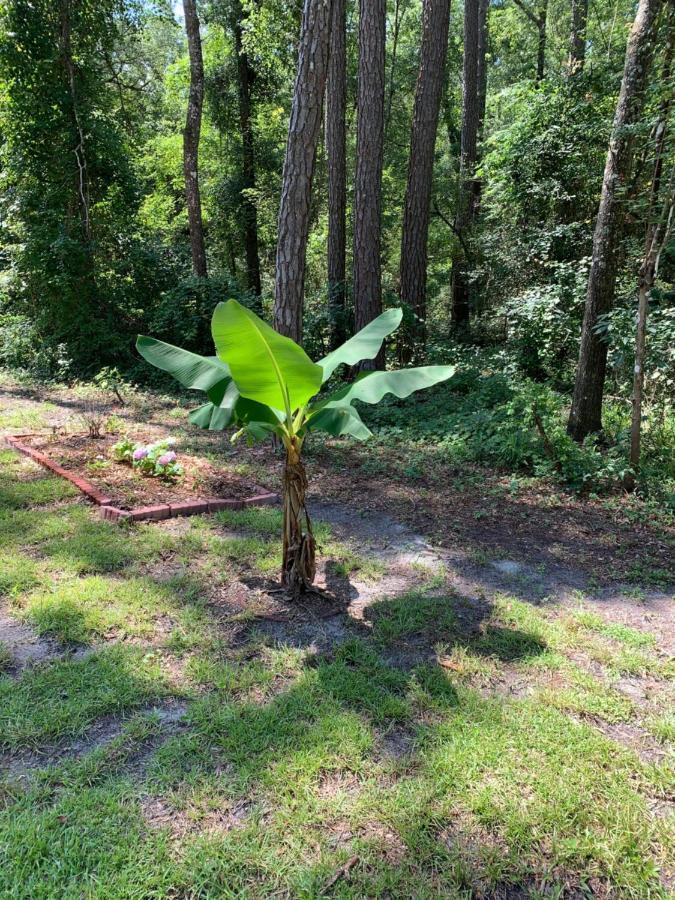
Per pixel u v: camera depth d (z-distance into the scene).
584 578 3.95
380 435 7.69
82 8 11.48
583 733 2.40
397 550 4.33
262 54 15.00
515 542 4.53
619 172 5.82
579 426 6.57
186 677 2.68
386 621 3.21
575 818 1.99
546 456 6.18
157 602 3.34
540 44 17.78
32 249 11.11
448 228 16.48
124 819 1.92
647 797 2.12
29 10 10.74
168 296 12.06
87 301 11.71
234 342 2.70
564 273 9.02
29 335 11.83
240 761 2.19
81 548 3.98
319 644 3.01
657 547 4.47
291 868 1.78
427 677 2.73
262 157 18.52
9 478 5.32
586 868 1.83
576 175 10.00
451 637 3.13
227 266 21.61
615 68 9.67
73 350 11.55
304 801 2.02
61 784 2.05
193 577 3.67
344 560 4.09
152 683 2.61
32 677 2.60
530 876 1.80
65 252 10.84
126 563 3.84
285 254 6.78
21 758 2.17
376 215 9.96
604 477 5.60
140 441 6.76
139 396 9.94
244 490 5.30
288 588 3.51
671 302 7.52
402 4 18.25
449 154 20.39
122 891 1.67
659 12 5.27
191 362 3.23
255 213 19.03
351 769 2.17
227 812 1.97
